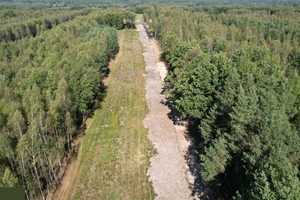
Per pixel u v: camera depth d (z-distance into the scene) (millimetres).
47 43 88625
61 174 40719
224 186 36844
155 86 75688
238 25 134375
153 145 48156
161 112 60375
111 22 161000
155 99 67250
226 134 32625
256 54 60938
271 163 25234
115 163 43469
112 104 64625
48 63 63531
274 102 32844
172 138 50281
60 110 43875
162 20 140000
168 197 36812
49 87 52812
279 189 21578
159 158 44625
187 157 44844
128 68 91000
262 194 22219
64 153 43688
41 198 35781
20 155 33812
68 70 58656
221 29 114062
